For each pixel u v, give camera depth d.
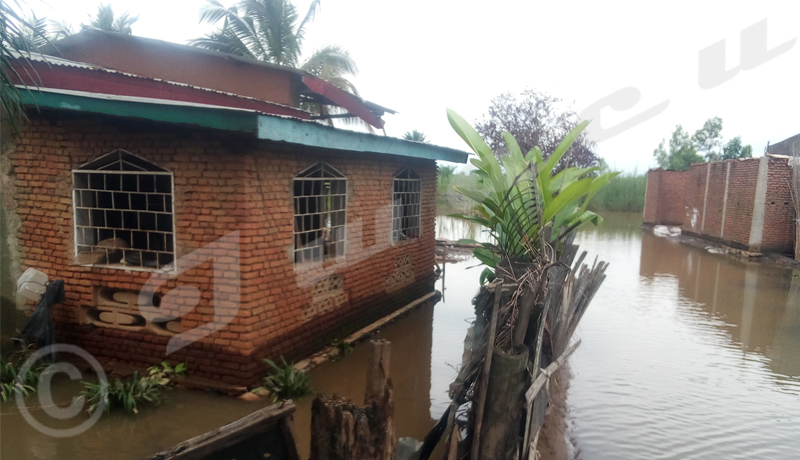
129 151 5.30
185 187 5.16
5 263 5.71
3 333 5.48
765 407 5.51
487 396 3.51
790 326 8.54
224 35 19.30
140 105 4.70
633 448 4.61
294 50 20.67
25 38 4.92
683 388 5.97
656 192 21.94
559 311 4.45
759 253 15.28
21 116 5.39
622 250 16.80
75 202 5.52
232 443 2.63
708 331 8.26
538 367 3.91
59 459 3.95
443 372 6.21
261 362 5.31
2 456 3.97
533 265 3.79
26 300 5.51
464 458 3.65
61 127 5.48
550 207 4.06
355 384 5.65
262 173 5.19
